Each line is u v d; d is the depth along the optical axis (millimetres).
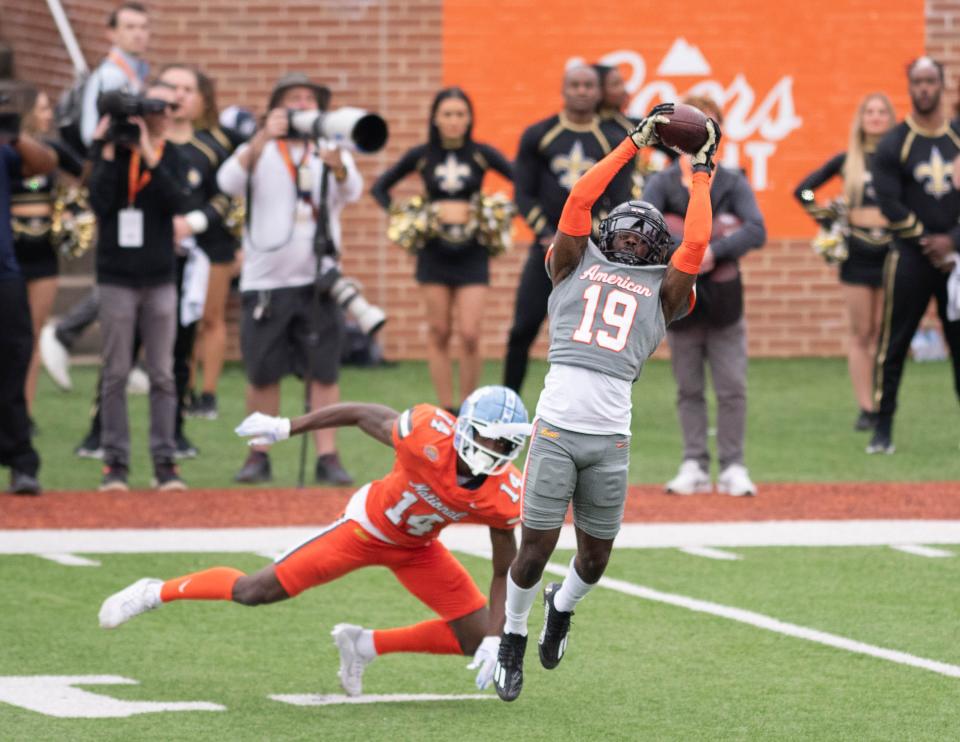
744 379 38219
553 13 64625
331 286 39000
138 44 47094
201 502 37406
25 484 37781
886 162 42938
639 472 42344
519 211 42188
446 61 64812
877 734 21156
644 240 22062
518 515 22062
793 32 64500
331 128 37375
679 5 64500
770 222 65125
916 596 29281
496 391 21688
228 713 21969
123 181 36969
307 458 44656
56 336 55688
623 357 21641
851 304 48094
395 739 20797
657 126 21719
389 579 30766
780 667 24625
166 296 38125
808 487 39719
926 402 53938
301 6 64938
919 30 64562
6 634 26172
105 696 22688
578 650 25719
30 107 40031
